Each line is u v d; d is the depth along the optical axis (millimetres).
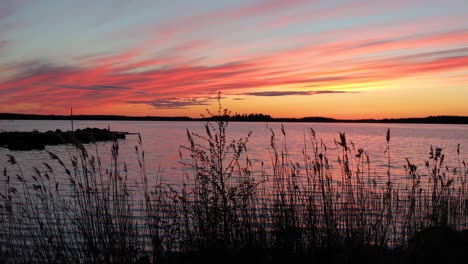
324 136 80938
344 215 8250
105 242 7148
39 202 11352
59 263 7109
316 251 7547
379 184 12750
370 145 65312
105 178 17453
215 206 7430
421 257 7121
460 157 39562
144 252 7844
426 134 127875
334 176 21156
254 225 7914
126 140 80250
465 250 7293
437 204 8898
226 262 7066
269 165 29125
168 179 21953
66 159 41375
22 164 36312
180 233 7668
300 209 8383
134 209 9766
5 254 7387
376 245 7453
